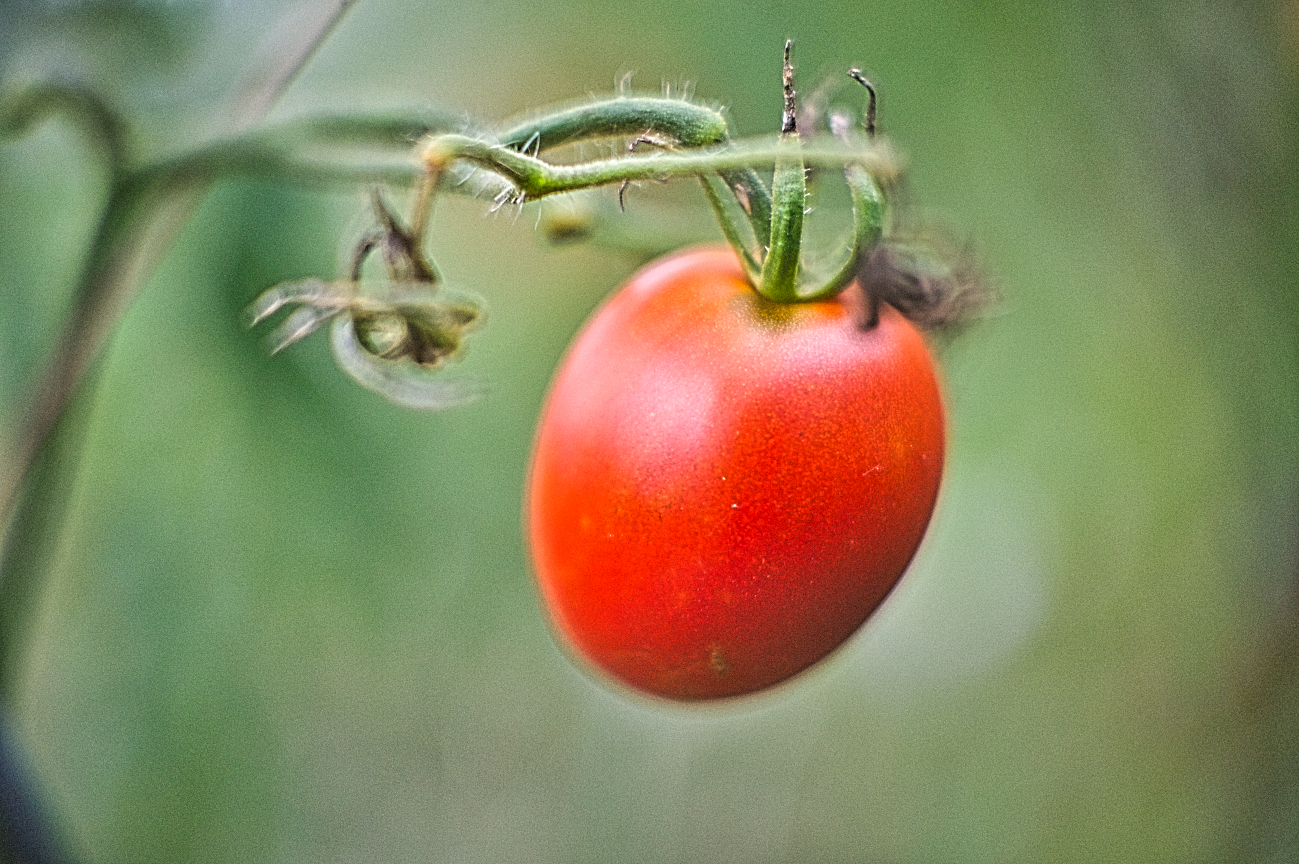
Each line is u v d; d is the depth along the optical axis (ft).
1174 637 1.19
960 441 1.14
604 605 0.73
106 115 0.78
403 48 0.95
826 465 0.71
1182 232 1.03
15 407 0.86
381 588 0.93
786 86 0.69
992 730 1.28
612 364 0.73
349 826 1.22
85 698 0.93
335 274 0.87
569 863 1.33
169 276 0.86
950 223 0.92
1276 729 1.12
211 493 0.91
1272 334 1.04
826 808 1.32
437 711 1.24
